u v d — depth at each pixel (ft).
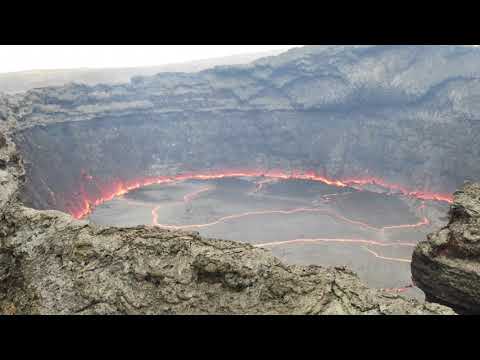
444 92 404.57
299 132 486.38
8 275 57.88
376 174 426.51
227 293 51.65
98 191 387.75
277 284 51.90
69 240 58.23
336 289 50.90
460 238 78.33
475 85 386.73
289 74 489.26
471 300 75.92
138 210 351.05
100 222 317.01
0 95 314.96
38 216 62.85
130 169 448.24
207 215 333.01
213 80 524.52
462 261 77.92
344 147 458.50
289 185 432.25
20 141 315.37
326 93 464.24
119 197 399.24
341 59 453.17
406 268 227.61
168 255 55.36
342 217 322.55
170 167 483.92
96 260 55.77
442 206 338.34
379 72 436.35
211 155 501.56
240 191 412.57
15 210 64.69
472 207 80.23
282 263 55.57
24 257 58.80
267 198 383.65
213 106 517.55
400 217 318.86
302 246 264.11
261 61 499.92
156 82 513.86
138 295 51.90
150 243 56.44
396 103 437.58
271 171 481.87
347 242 270.05
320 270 54.70
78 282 53.67
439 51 421.59
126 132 472.03
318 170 460.55
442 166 379.96
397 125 431.84
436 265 81.30
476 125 370.12
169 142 501.15
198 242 57.31
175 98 513.86
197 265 53.52
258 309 49.26
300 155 480.23
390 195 383.65
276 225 306.76
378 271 224.53
